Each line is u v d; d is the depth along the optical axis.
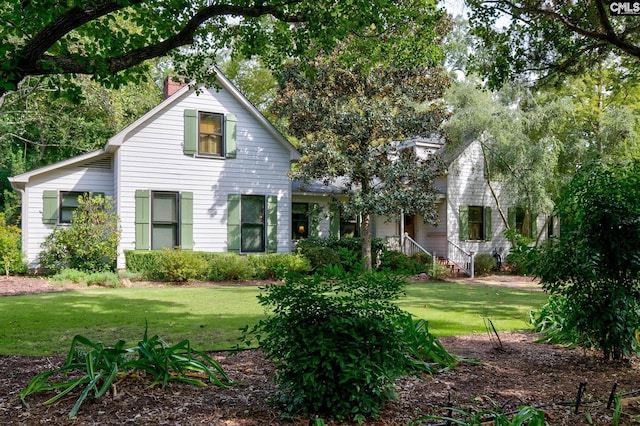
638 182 5.06
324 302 3.36
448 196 19.62
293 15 6.37
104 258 14.34
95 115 21.58
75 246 13.73
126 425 3.16
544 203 17.59
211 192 15.60
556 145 17.75
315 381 3.27
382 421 3.31
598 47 7.92
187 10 6.55
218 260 14.30
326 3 6.46
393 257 11.64
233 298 10.27
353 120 14.84
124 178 14.42
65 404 3.52
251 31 7.45
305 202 18.52
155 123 14.86
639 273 4.96
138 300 9.85
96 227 13.84
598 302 4.98
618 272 5.02
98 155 15.36
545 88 9.23
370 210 15.02
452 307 9.42
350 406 3.27
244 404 3.61
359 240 17.67
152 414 3.35
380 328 3.29
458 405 3.68
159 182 14.88
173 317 7.77
